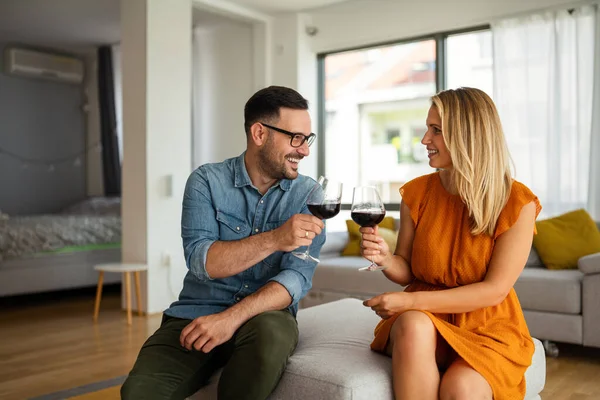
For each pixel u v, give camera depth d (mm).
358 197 1716
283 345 1547
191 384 1659
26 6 5473
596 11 4246
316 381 1532
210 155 6410
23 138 6891
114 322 4379
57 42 6770
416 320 1477
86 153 7469
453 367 1478
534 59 4527
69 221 5453
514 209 1608
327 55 6020
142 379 1567
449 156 1686
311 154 6016
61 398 2672
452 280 1680
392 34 5371
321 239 1885
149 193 4648
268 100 1761
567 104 4387
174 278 4816
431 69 5418
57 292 5844
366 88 5863
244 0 5441
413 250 1762
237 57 6148
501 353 1502
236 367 1528
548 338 3371
